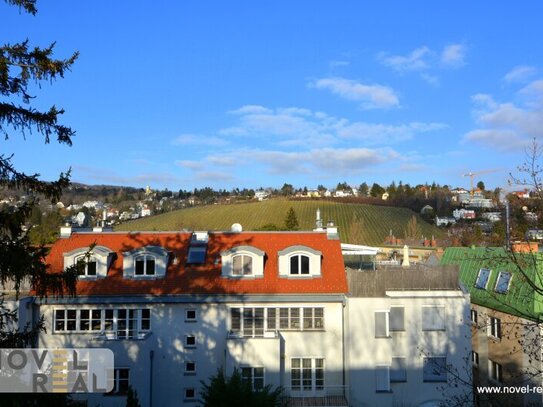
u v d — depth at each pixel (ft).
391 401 94.43
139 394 89.76
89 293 97.14
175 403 96.37
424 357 95.66
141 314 98.73
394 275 99.50
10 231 45.27
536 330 88.94
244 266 103.76
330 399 96.02
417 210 516.73
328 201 526.57
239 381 77.30
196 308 98.94
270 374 94.27
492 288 110.11
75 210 480.23
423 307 96.89
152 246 103.19
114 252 107.04
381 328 96.43
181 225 415.03
